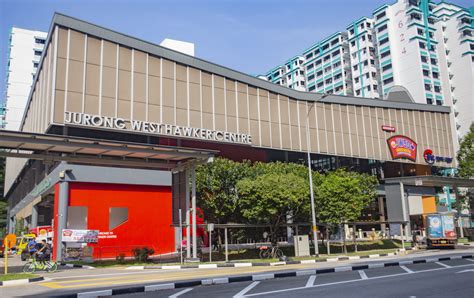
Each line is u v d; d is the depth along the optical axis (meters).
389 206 50.88
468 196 55.41
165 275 16.47
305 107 50.84
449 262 19.39
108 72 35.94
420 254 28.06
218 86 43.16
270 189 27.56
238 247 35.31
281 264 22.77
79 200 30.72
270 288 11.79
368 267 18.16
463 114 87.50
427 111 65.12
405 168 64.12
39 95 40.66
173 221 26.19
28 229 46.78
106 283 13.61
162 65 39.38
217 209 31.52
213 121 41.84
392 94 66.75
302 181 29.36
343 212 30.78
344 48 104.38
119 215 32.34
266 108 46.88
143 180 33.62
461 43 89.44
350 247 37.16
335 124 53.34
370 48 97.56
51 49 34.94
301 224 30.27
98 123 34.38
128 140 38.69
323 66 109.19
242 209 29.12
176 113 39.34
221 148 44.62
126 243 32.12
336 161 57.81
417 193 63.09
